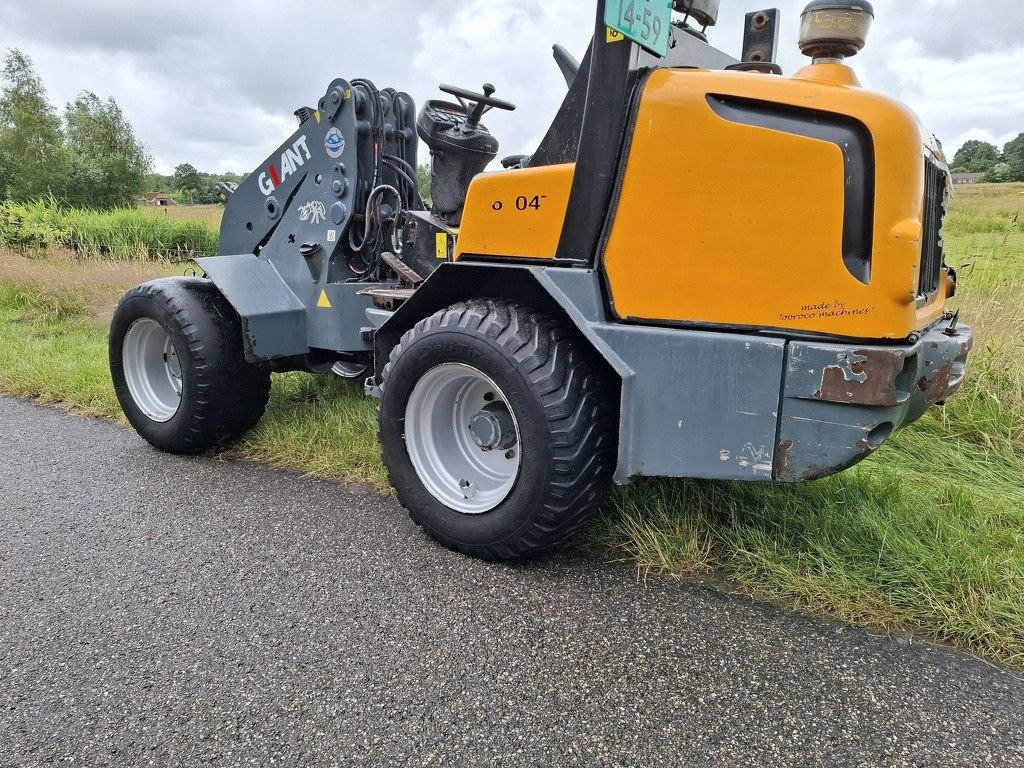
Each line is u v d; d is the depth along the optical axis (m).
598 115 2.29
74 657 2.10
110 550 2.75
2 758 1.72
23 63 47.38
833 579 2.40
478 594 2.41
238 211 4.30
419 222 3.74
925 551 2.49
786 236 2.06
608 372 2.50
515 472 2.56
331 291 3.75
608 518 2.81
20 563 2.66
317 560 2.66
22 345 6.35
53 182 45.78
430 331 2.61
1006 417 3.89
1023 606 2.21
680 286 2.22
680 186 2.18
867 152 1.97
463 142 3.58
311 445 3.75
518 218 2.55
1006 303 4.94
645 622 2.25
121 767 1.69
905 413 2.25
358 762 1.69
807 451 2.09
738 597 2.39
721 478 2.21
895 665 2.04
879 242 1.97
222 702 1.90
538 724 1.81
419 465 2.76
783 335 2.10
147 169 57.53
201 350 3.59
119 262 10.40
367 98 3.71
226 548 2.76
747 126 2.08
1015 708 1.87
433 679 1.98
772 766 1.68
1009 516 2.85
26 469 3.66
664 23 2.33
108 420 4.55
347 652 2.11
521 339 2.39
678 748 1.73
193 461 3.77
